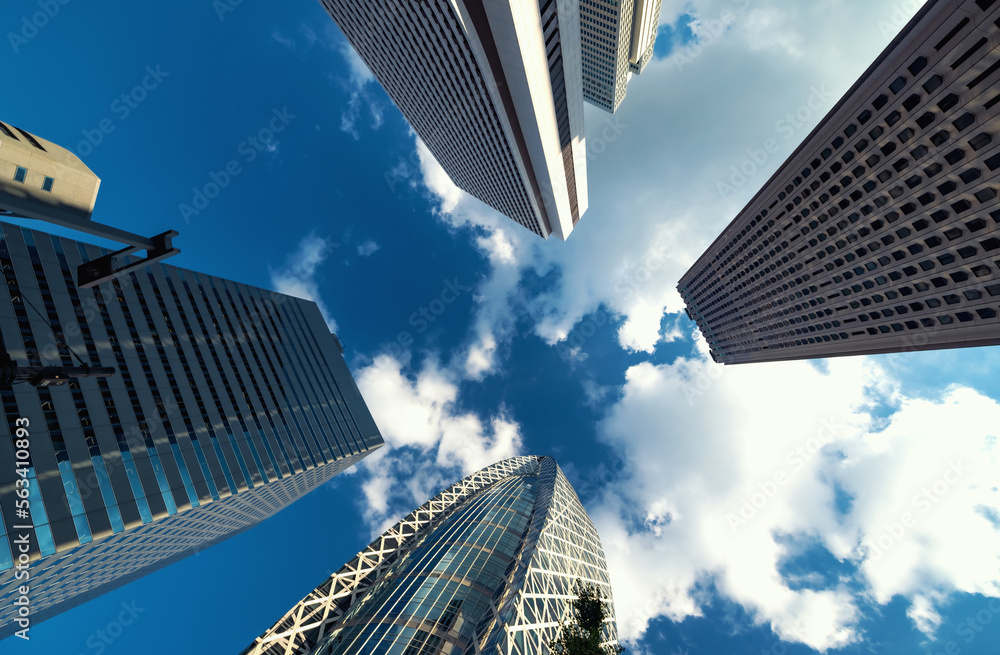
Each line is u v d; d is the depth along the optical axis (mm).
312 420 69875
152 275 59844
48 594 40156
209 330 62938
